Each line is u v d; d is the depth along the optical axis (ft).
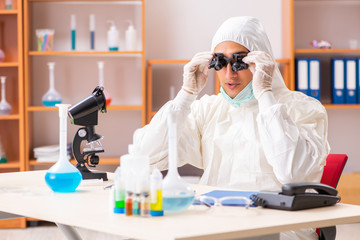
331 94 15.31
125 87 15.83
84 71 15.76
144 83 14.73
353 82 15.07
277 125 6.57
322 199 5.28
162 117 7.66
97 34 15.65
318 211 5.09
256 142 7.54
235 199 5.45
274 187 7.39
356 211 5.11
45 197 5.91
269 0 15.78
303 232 6.55
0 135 15.64
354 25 15.87
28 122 14.92
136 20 15.64
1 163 14.79
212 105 8.28
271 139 6.56
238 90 7.54
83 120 7.09
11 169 15.62
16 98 15.61
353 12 15.85
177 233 4.16
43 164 15.39
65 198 5.84
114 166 15.74
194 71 7.64
